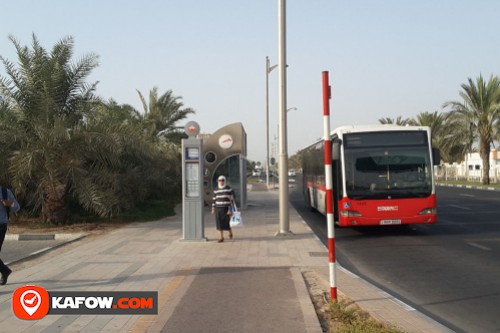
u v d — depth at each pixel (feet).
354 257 37.65
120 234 50.80
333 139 49.96
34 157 50.21
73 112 59.88
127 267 32.76
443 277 30.19
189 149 44.47
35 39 60.03
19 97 57.98
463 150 153.69
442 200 96.73
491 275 30.50
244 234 49.37
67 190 57.77
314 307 22.65
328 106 23.07
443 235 48.93
